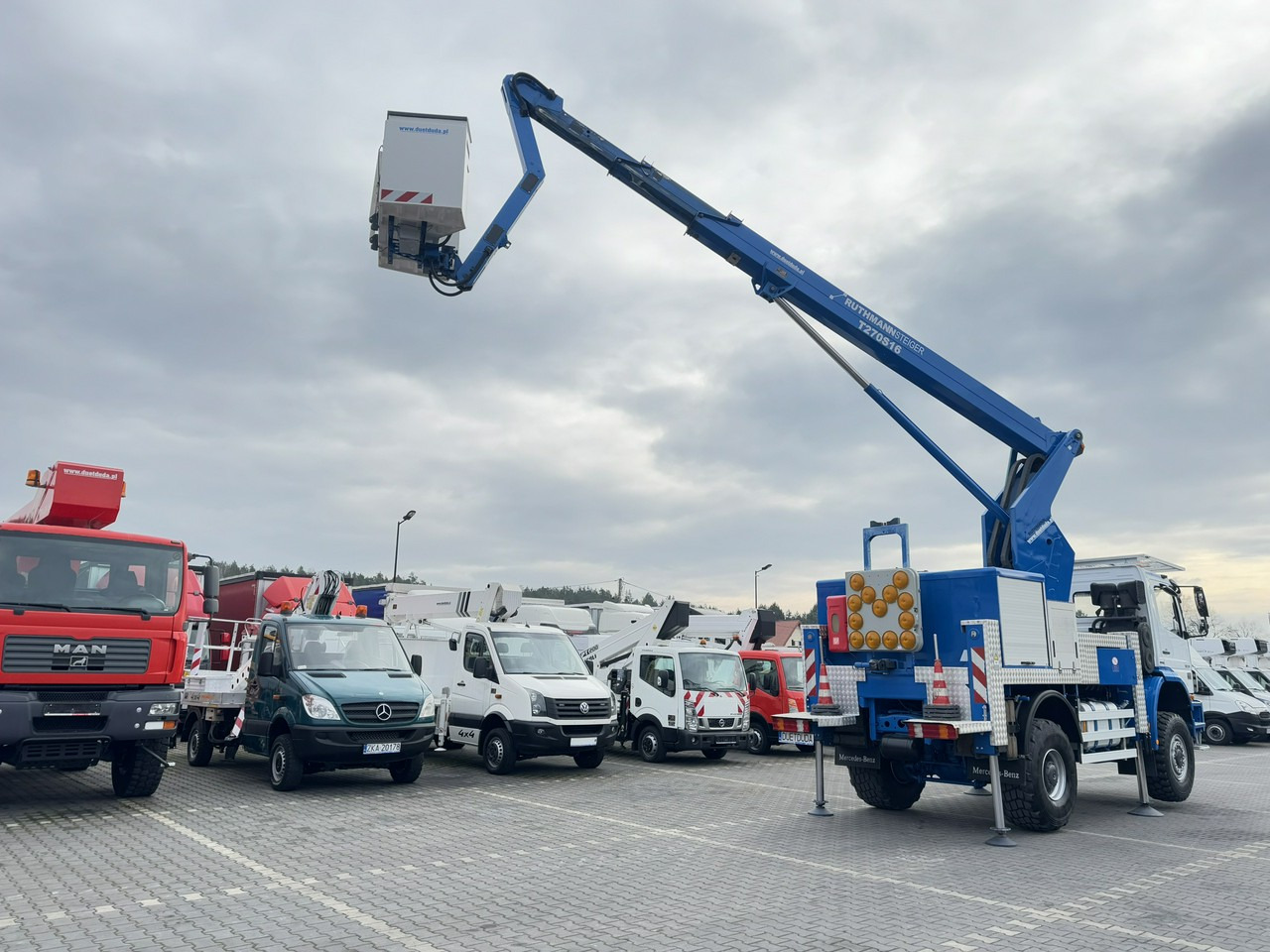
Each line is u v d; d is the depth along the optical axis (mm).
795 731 10227
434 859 7809
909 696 9367
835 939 5613
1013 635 9125
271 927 5785
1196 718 12242
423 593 18438
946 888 6910
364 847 8266
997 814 8688
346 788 11953
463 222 11148
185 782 12109
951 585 9352
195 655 14328
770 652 18812
